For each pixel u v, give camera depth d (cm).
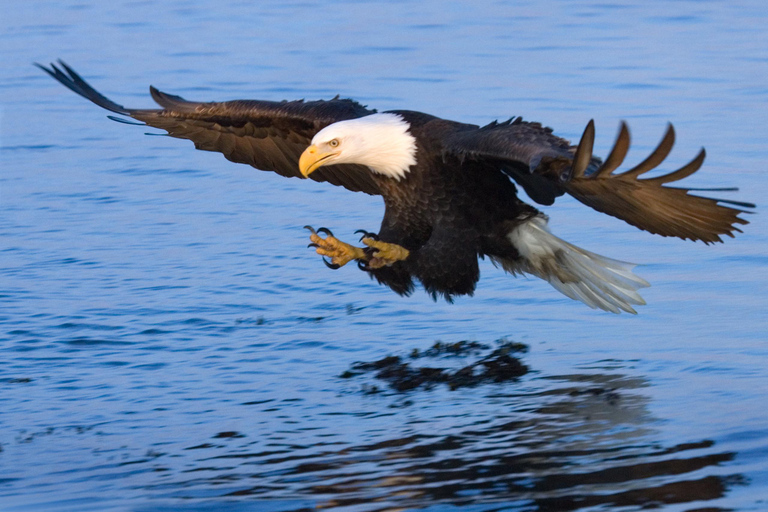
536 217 1005
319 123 1087
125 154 1900
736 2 3269
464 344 1025
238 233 1449
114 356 1020
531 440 772
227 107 1105
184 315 1136
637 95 2133
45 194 1662
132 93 2297
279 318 1123
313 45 2794
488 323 1084
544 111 2005
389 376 944
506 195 998
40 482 739
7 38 3014
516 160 854
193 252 1370
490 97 2134
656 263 1261
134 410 881
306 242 1402
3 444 813
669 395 855
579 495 674
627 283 998
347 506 677
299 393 909
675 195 762
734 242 1320
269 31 3022
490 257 1051
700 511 645
